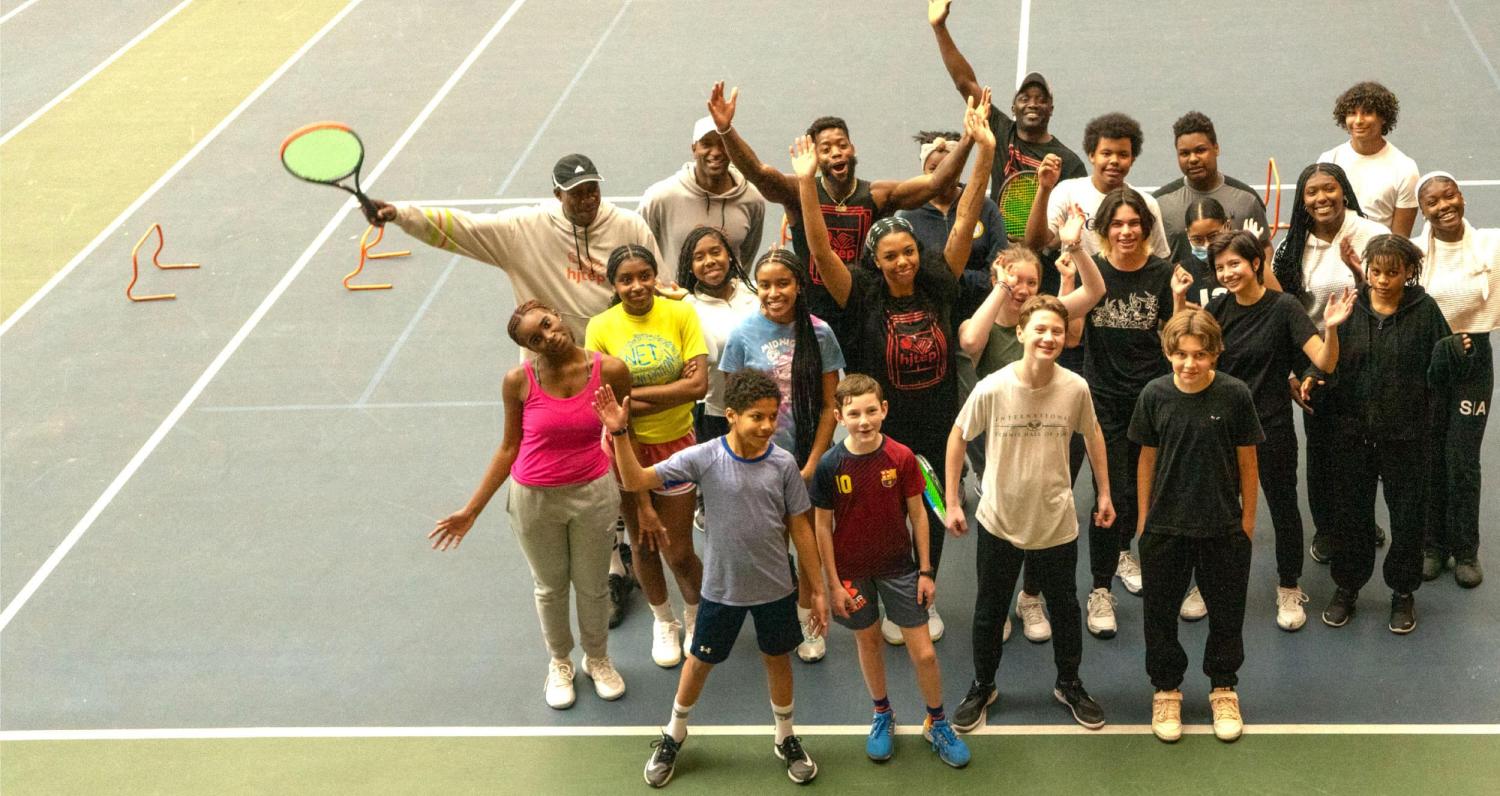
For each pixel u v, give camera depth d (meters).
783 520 5.85
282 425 9.15
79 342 10.26
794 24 14.92
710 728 6.57
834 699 6.73
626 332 6.52
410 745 6.56
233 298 10.71
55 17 16.70
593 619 6.62
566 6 15.94
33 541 8.17
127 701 6.92
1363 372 6.46
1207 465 5.91
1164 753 6.23
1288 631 6.91
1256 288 6.49
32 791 6.38
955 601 7.36
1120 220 6.54
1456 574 7.13
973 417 6.08
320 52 15.25
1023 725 6.46
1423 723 6.28
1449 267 6.87
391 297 10.62
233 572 7.82
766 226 10.99
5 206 12.36
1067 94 12.85
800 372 6.44
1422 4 14.04
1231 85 12.74
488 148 12.77
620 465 5.75
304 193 12.28
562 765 6.40
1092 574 6.97
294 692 6.93
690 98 13.44
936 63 13.70
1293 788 5.97
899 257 6.28
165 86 14.67
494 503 8.33
